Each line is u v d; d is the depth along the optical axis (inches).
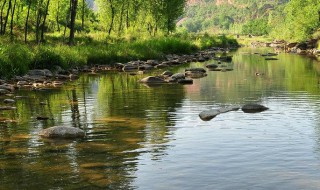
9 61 1050.1
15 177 331.3
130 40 2202.3
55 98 758.5
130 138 455.8
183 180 321.4
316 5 2815.0
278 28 4717.0
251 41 4389.8
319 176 324.5
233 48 3097.9
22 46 1274.6
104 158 381.4
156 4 2979.8
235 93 804.0
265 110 613.9
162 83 983.0
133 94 802.8
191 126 512.1
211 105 666.2
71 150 409.1
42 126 522.0
